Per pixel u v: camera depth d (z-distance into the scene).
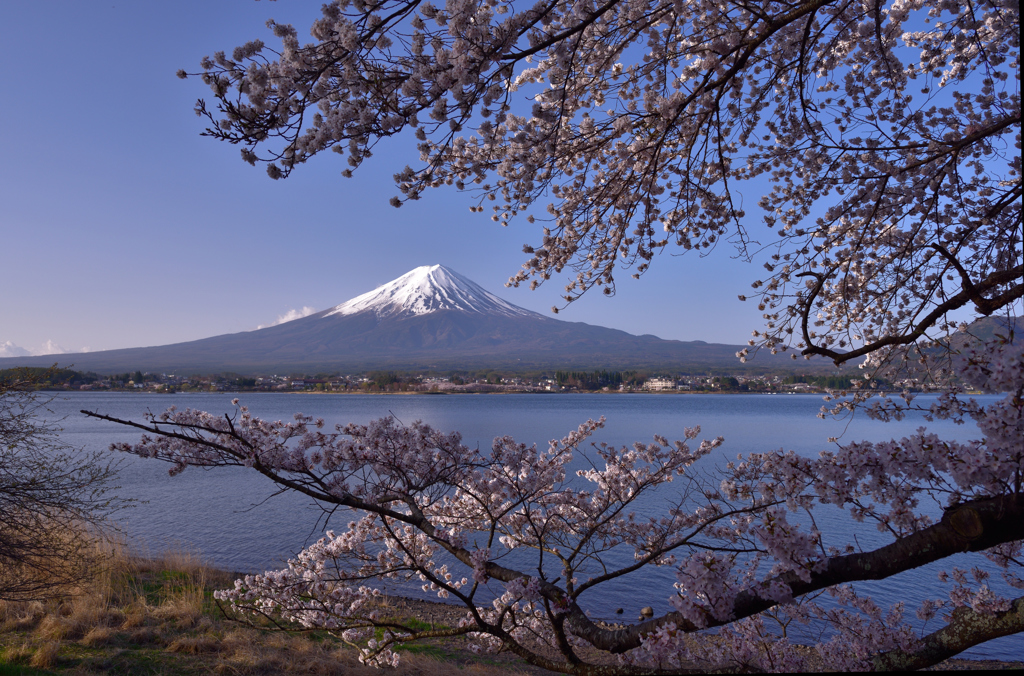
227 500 24.08
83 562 9.23
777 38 4.64
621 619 10.70
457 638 9.70
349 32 3.18
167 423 3.47
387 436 3.97
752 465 2.85
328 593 5.08
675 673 2.72
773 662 3.29
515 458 4.68
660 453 5.45
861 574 2.30
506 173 4.36
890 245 5.30
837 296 5.34
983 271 4.77
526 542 5.45
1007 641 9.77
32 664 7.05
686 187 4.88
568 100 4.84
